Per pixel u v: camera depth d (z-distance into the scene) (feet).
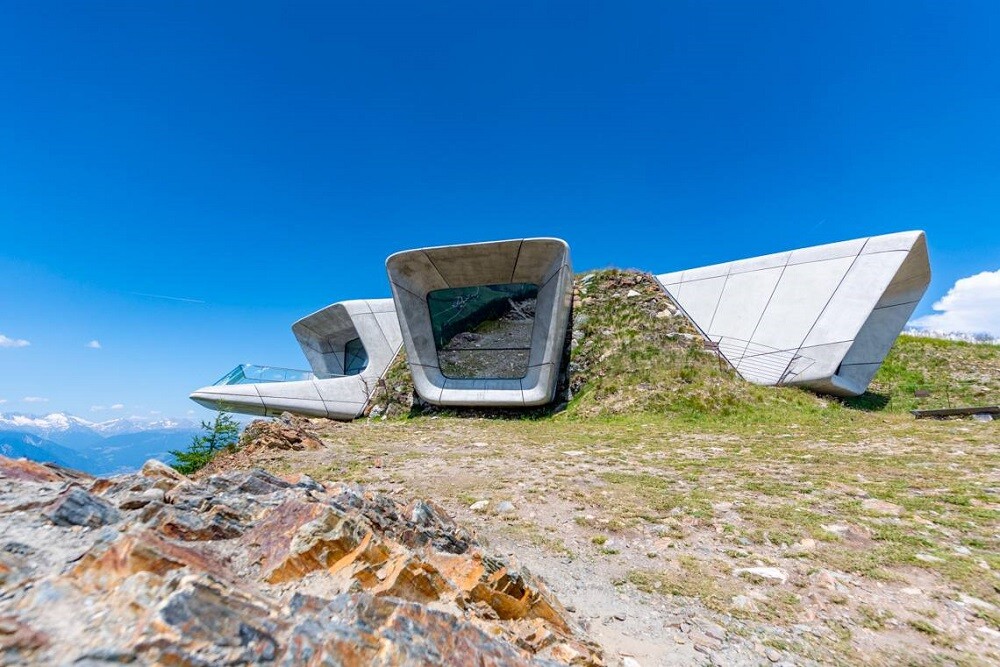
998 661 15.52
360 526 14.32
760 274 84.74
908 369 92.43
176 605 8.34
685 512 29.63
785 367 75.20
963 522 26.14
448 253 82.53
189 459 52.44
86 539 11.43
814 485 33.73
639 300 94.22
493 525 29.14
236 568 12.57
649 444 51.67
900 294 85.61
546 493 34.47
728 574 22.16
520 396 79.82
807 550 23.94
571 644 14.89
